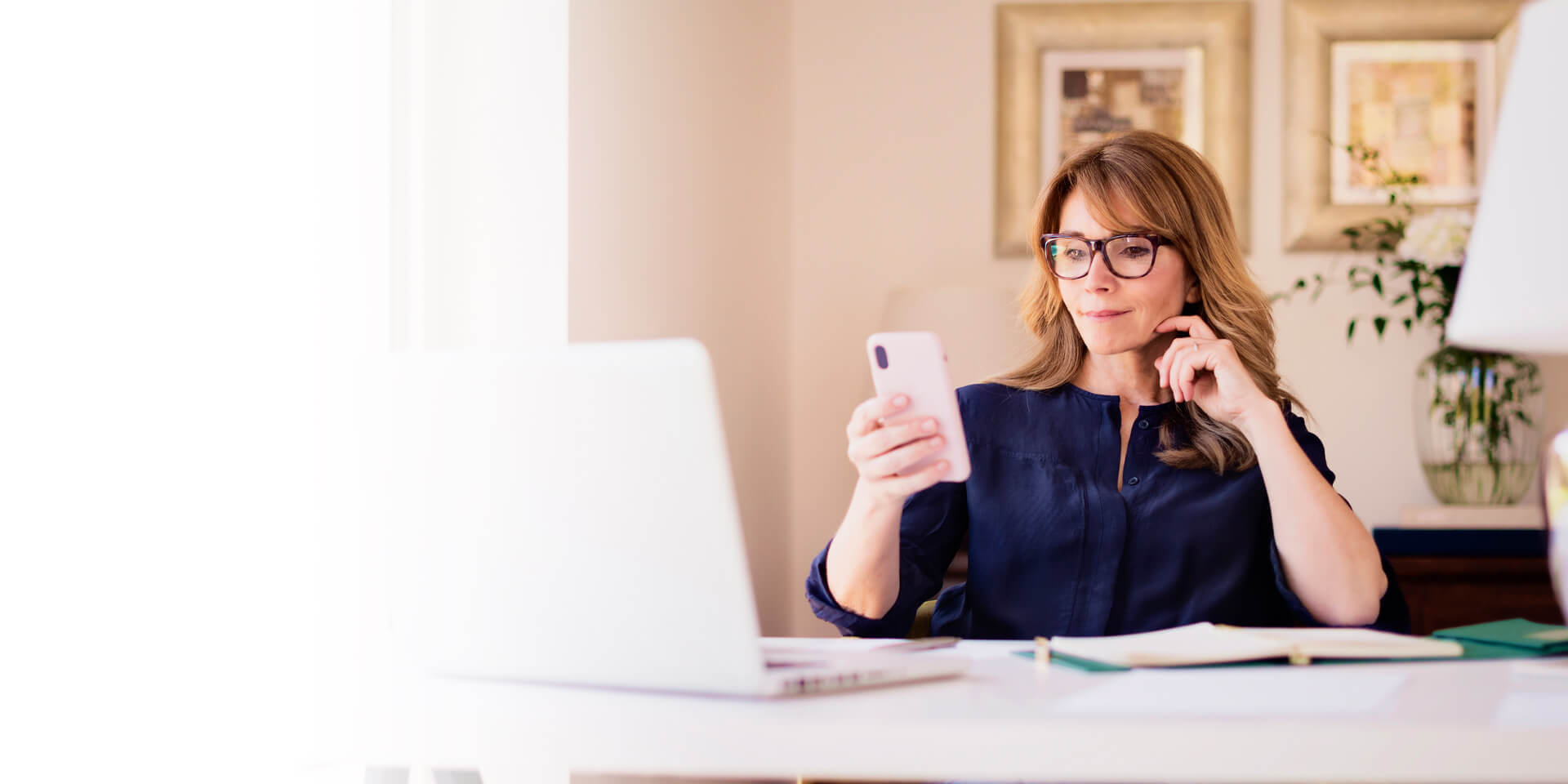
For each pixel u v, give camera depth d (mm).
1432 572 2555
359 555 1362
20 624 983
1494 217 820
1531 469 2750
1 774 961
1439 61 3172
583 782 1705
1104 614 1458
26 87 1017
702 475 794
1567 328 779
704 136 2494
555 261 1782
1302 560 1341
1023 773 688
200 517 1171
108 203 1092
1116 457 1534
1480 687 830
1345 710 735
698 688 817
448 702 813
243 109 1278
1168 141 1577
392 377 914
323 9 1454
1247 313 1577
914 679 860
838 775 704
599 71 1910
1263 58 3225
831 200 3320
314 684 918
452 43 1788
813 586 1306
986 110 3293
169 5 1171
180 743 1109
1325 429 3160
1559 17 789
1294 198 3189
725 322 2650
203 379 1191
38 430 1011
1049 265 1579
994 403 1594
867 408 1080
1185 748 681
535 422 852
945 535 1528
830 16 3328
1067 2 3254
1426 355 3127
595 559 838
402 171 1746
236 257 1256
